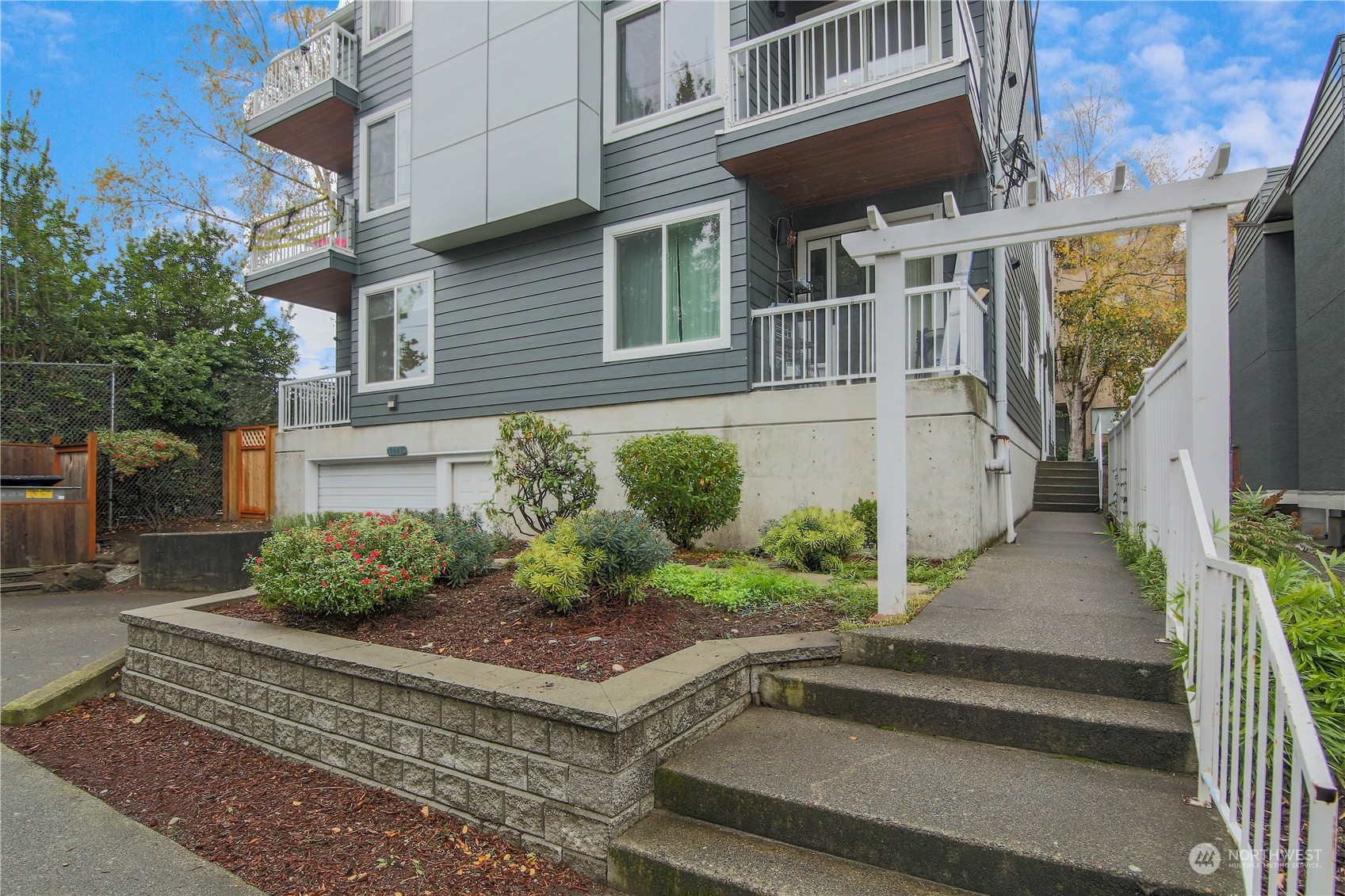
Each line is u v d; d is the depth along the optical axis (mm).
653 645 3740
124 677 4938
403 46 11328
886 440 4234
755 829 2656
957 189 8141
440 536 5555
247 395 14320
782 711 3582
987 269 7930
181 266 16859
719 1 8266
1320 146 7762
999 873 2246
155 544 9359
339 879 2723
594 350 9023
